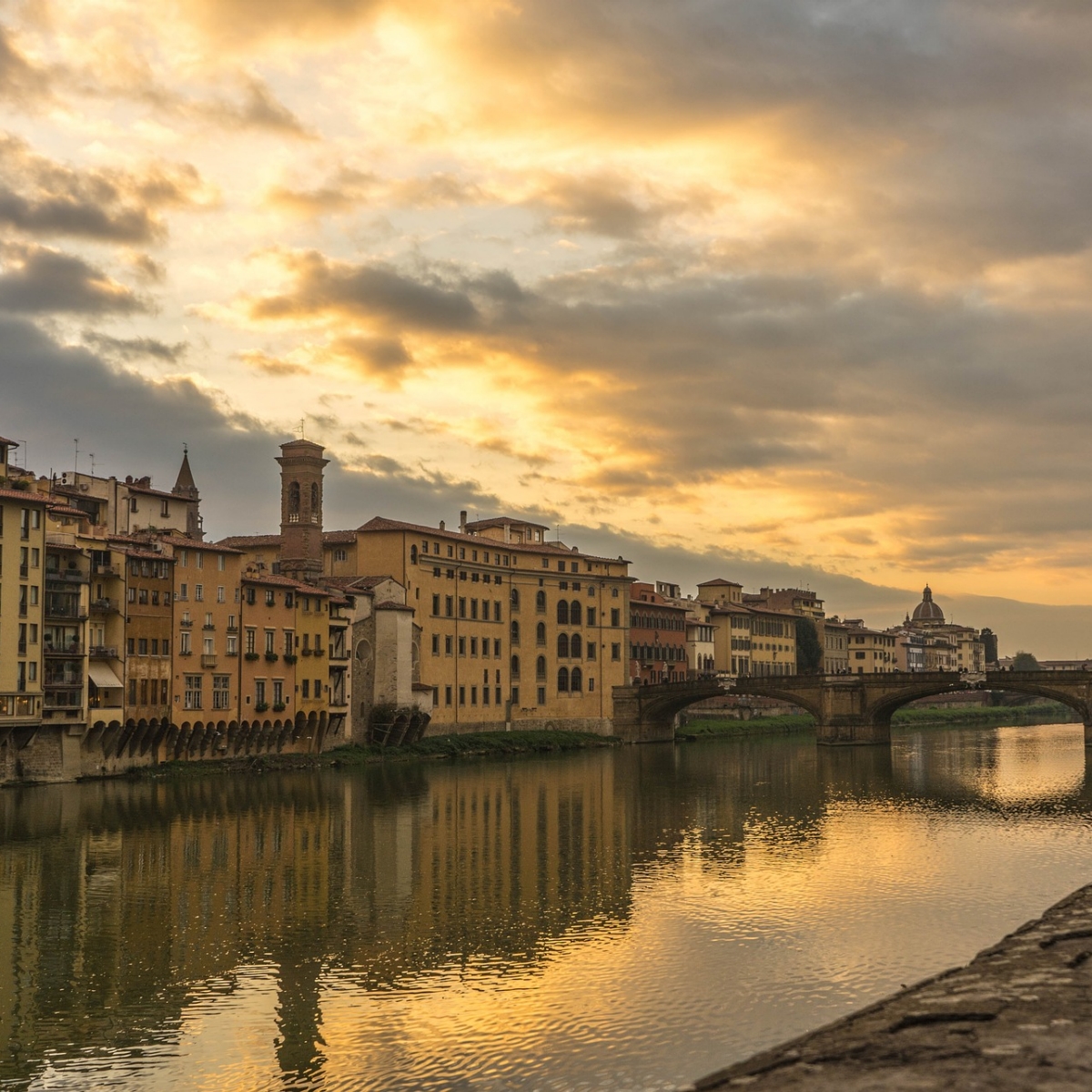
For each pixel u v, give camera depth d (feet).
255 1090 135.54
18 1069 142.10
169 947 191.01
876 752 597.11
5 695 359.05
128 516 520.42
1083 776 456.45
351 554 580.71
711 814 343.46
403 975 175.94
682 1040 147.95
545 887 234.99
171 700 420.77
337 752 498.28
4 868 249.96
